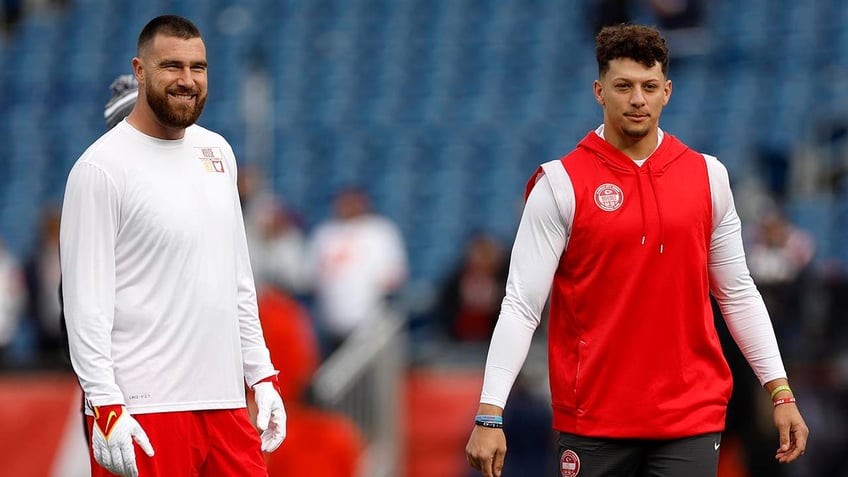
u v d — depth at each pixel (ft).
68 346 59.06
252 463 61.77
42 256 140.15
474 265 143.54
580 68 232.53
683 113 214.48
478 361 135.03
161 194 59.72
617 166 60.23
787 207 186.19
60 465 128.57
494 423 60.49
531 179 62.08
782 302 120.98
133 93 66.23
